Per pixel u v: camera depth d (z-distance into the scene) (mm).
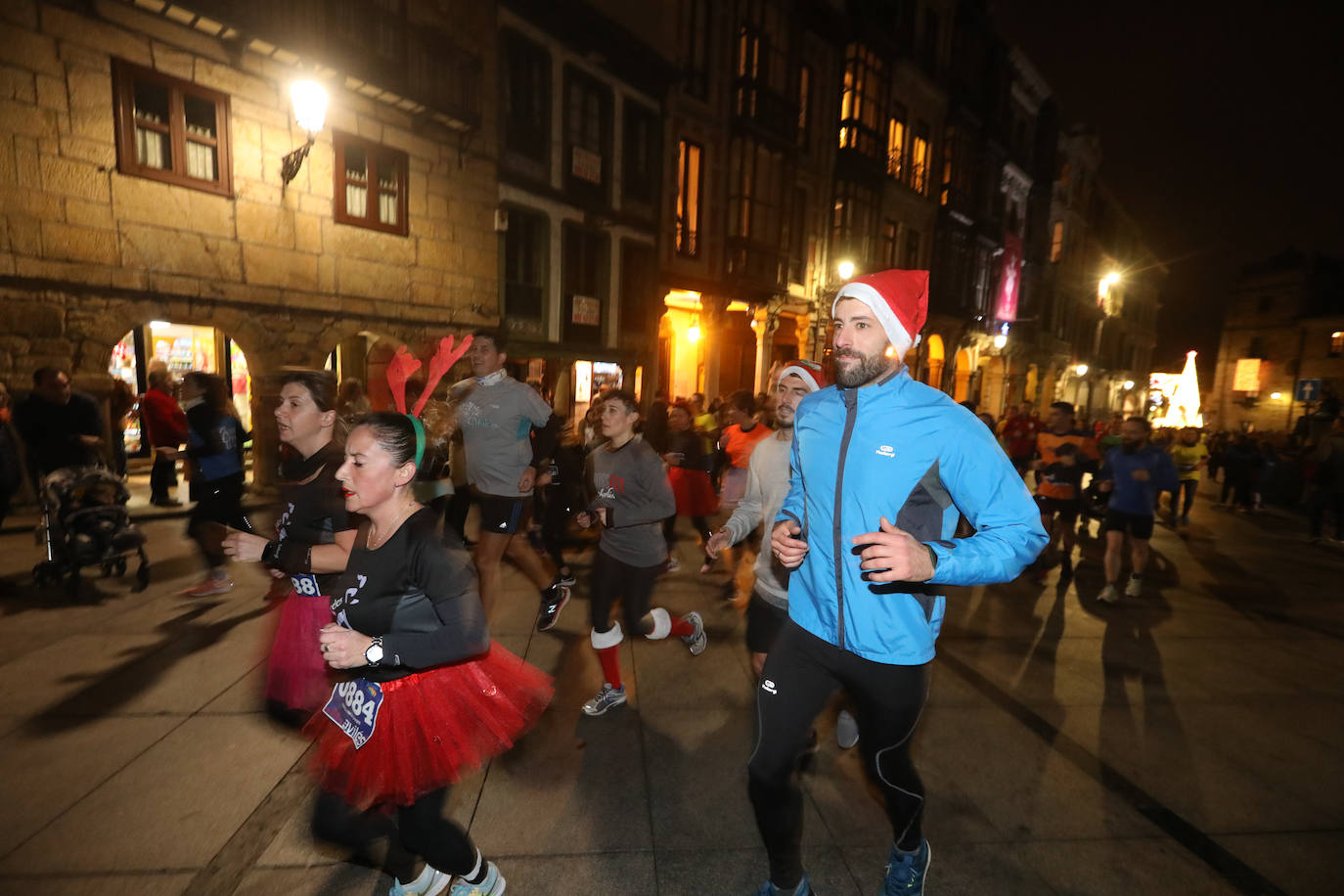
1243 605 7133
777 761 2225
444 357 2414
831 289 20797
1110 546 6977
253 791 3049
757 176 18594
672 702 4086
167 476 8898
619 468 3803
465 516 6098
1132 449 6934
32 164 7371
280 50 9102
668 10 16219
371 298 10922
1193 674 5035
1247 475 15406
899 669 2131
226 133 8984
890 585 2102
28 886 2473
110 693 3928
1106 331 49594
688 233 17500
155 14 8133
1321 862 2914
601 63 14586
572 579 6570
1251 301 47844
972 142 28453
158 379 8805
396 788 2008
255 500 9352
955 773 3502
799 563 2174
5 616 5113
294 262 9867
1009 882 2711
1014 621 6164
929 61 25578
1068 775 3531
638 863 2711
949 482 2051
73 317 7777
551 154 13812
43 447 5996
